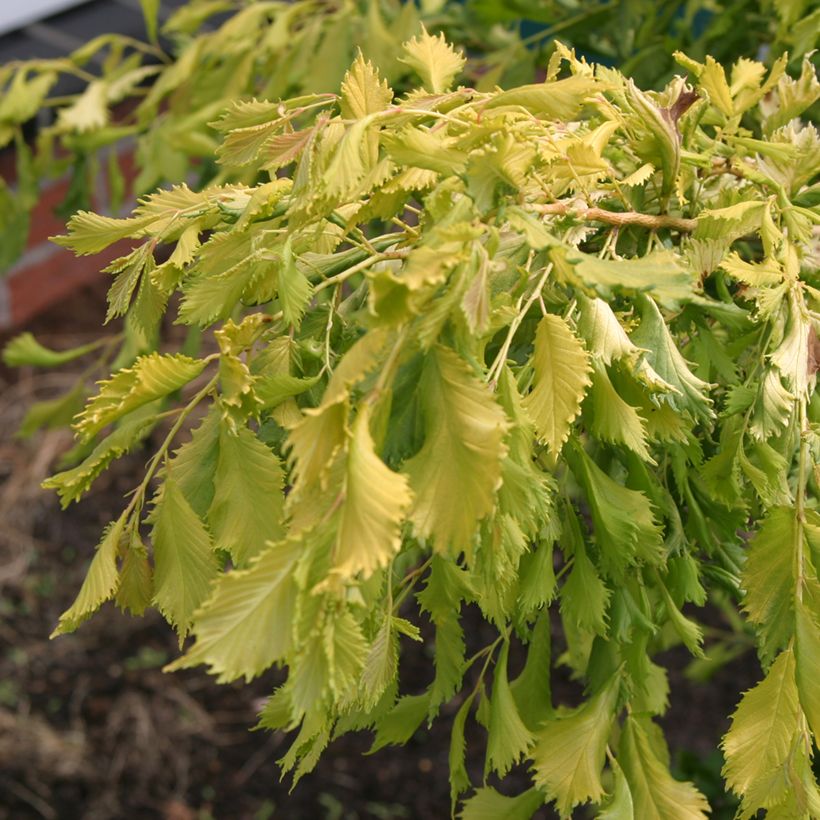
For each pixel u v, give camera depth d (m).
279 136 0.59
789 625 0.60
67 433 2.31
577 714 0.69
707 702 1.96
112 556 0.60
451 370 0.53
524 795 0.72
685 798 0.68
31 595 2.11
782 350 0.62
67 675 2.00
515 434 0.56
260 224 0.64
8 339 2.38
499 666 0.69
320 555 0.51
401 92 1.13
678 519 0.68
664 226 0.66
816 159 0.69
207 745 1.92
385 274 0.51
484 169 0.56
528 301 0.59
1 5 1.95
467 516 0.52
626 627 0.67
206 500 0.61
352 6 1.14
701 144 0.71
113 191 1.36
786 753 0.59
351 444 0.51
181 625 0.60
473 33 1.24
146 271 0.62
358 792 1.85
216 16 1.96
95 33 2.00
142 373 0.57
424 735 1.93
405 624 0.60
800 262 0.66
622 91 0.67
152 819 1.80
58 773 1.85
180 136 1.20
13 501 2.22
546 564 0.63
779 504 0.62
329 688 0.53
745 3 1.02
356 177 0.57
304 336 0.63
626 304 0.65
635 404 0.62
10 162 1.92
